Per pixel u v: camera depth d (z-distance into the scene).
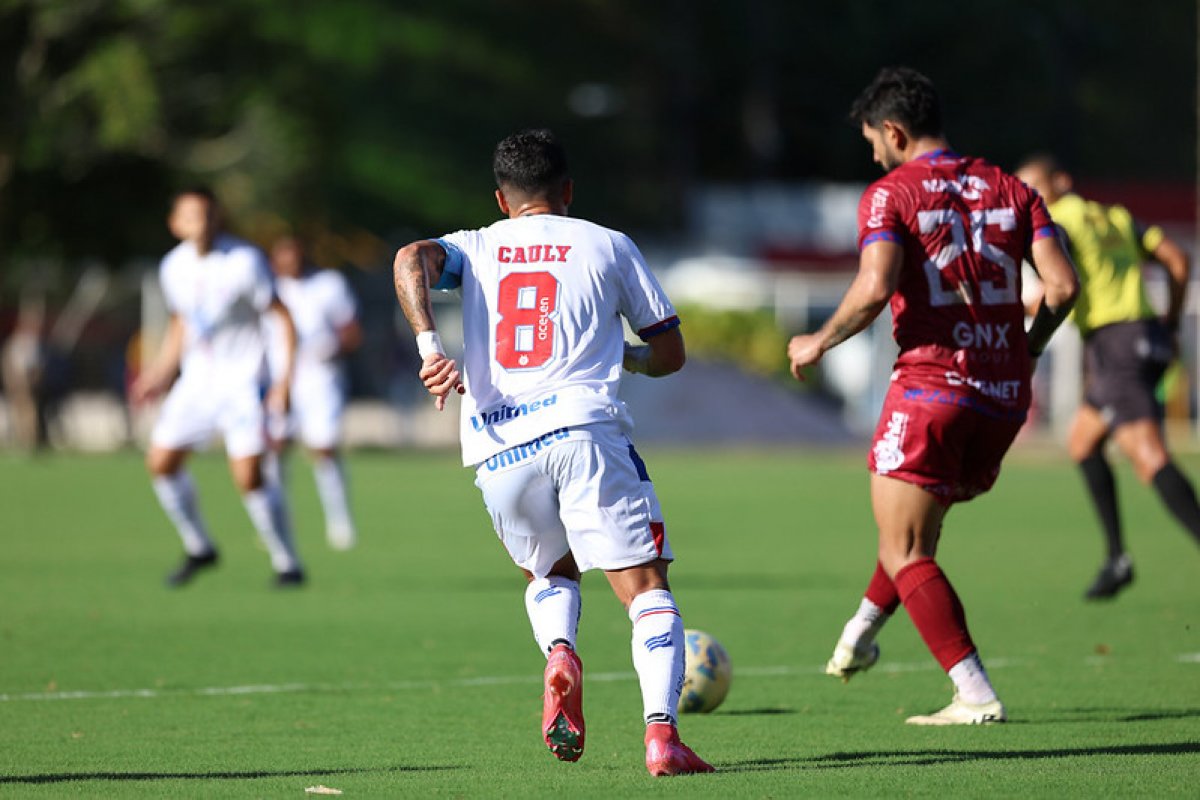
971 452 26.20
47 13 123.88
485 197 197.12
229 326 45.78
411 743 25.14
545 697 21.19
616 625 40.25
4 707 28.50
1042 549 59.53
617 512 21.80
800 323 147.88
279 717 27.56
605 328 22.27
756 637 37.72
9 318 159.88
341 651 35.50
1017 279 26.05
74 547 59.22
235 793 20.92
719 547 60.06
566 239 22.42
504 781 21.58
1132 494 88.06
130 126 124.50
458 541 62.62
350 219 187.88
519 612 42.31
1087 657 34.59
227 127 137.62
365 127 195.25
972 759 23.25
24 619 40.41
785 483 94.44
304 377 60.72
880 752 24.02
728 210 176.88
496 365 22.08
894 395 26.08
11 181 127.25
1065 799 20.03
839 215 175.50
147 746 24.83
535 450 21.78
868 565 54.03
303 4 183.75
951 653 26.44
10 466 103.31
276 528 47.44
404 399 140.50
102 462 107.94
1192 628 39.19
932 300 25.78
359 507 78.31
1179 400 141.00
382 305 171.50
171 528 66.50
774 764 22.98
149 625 39.47
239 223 142.00
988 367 25.80
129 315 155.62
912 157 26.66
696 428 132.75
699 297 145.62
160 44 129.12
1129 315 42.16
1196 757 23.31
